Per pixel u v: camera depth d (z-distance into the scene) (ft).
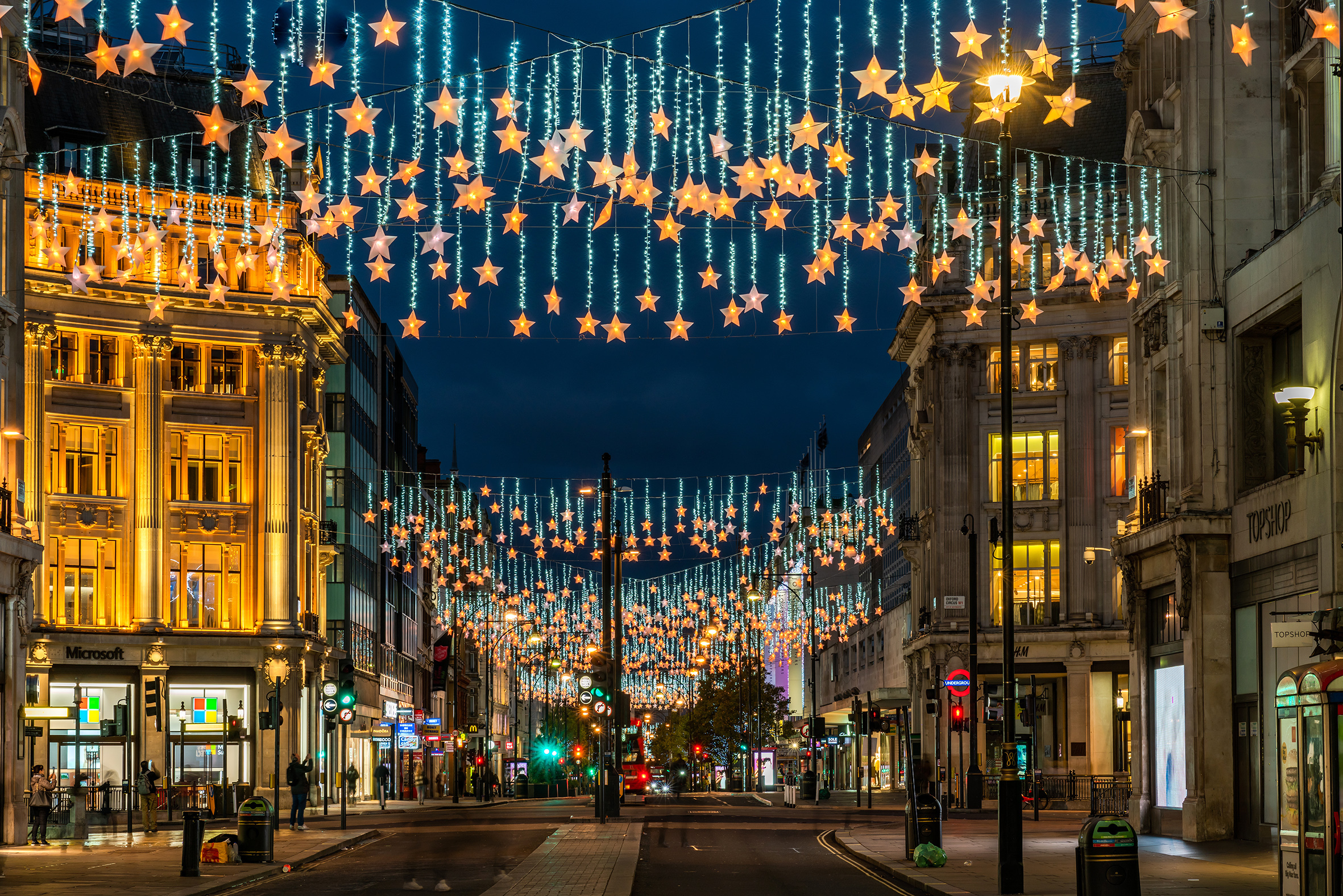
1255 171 109.19
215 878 79.97
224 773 179.93
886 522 256.93
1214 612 107.24
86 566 189.78
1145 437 127.54
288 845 108.47
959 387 212.64
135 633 189.37
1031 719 154.10
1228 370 107.96
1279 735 54.39
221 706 193.26
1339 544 87.51
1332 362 89.40
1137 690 122.31
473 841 118.21
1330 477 88.38
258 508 199.00
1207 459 108.37
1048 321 208.03
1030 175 206.08
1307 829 51.16
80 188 187.11
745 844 112.27
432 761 313.32
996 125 211.82
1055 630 203.62
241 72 202.80
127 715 128.06
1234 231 108.99
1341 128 88.22
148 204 189.47
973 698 154.20
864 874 84.12
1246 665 104.53
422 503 321.11
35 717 117.50
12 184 121.08
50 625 183.73
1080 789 193.47
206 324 195.31
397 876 84.84
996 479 211.20
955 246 211.41
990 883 73.31
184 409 195.93
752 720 354.95
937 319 213.46
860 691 327.26
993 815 163.32
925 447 229.25
